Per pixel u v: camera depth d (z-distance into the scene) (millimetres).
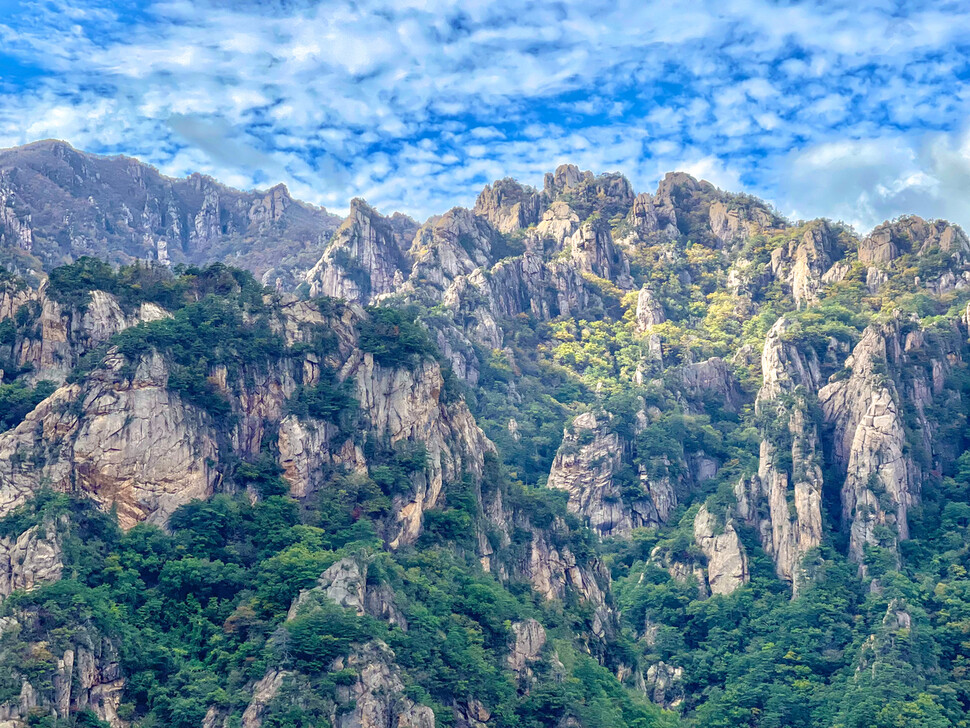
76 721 182000
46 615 190125
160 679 192125
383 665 194125
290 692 187625
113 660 189750
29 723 178375
